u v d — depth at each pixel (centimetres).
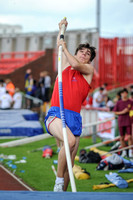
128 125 3055
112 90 6153
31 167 2511
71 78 1423
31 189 1948
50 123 1377
